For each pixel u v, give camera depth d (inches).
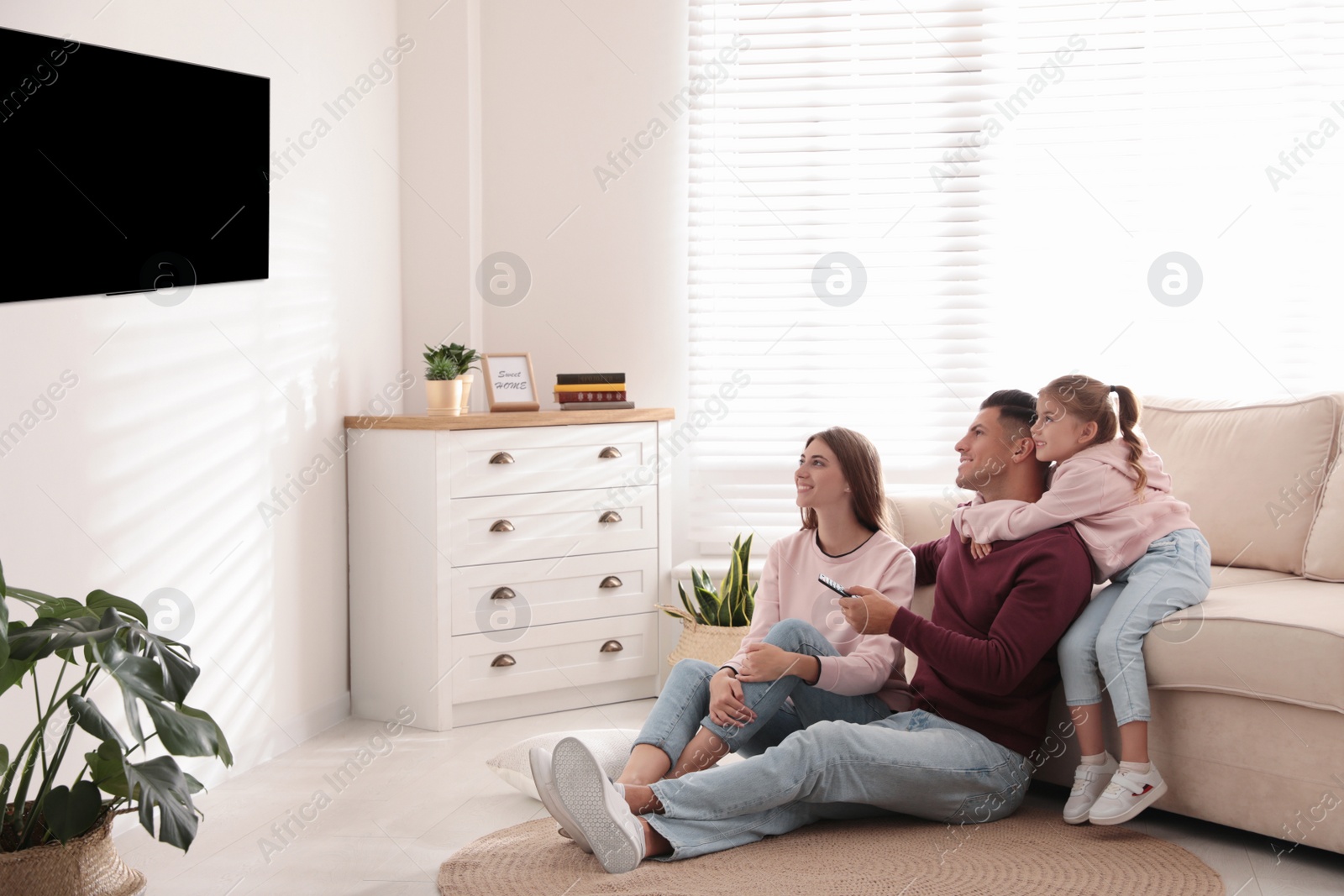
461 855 82.7
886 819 88.8
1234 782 82.9
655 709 86.1
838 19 140.5
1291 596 89.8
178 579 97.3
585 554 128.7
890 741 82.4
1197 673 83.6
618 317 144.4
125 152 90.4
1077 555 87.4
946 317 140.6
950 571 93.6
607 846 76.7
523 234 144.0
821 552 96.9
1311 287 133.7
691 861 79.7
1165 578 87.0
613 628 131.3
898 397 141.6
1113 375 137.4
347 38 125.2
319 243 119.4
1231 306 135.3
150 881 79.7
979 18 138.3
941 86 139.3
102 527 88.4
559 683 127.6
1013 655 84.7
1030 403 94.6
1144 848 81.7
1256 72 134.3
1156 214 136.5
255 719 108.6
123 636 65.9
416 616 121.2
